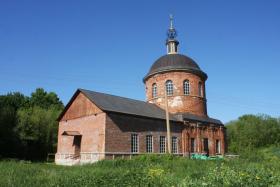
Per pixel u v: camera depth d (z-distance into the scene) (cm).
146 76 4028
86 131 2936
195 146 3469
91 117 2905
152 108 3484
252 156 2673
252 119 7088
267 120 6938
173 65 3828
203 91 3962
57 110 5497
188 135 3412
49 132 4638
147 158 2133
